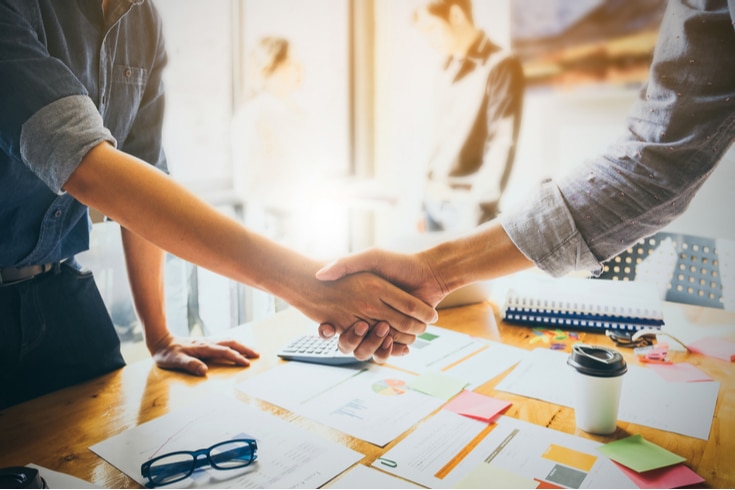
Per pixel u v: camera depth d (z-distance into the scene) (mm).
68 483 705
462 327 1276
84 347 1036
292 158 2551
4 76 741
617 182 955
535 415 870
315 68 2613
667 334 1163
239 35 2318
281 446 784
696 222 1617
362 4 2727
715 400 925
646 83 974
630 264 1664
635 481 703
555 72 2344
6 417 880
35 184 928
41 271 1026
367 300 1035
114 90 1086
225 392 959
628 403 916
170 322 2043
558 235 993
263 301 2213
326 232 2730
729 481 704
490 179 2508
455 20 2492
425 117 2721
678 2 890
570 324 1271
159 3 2049
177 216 861
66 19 958
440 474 714
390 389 961
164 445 792
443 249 1092
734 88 854
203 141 2277
